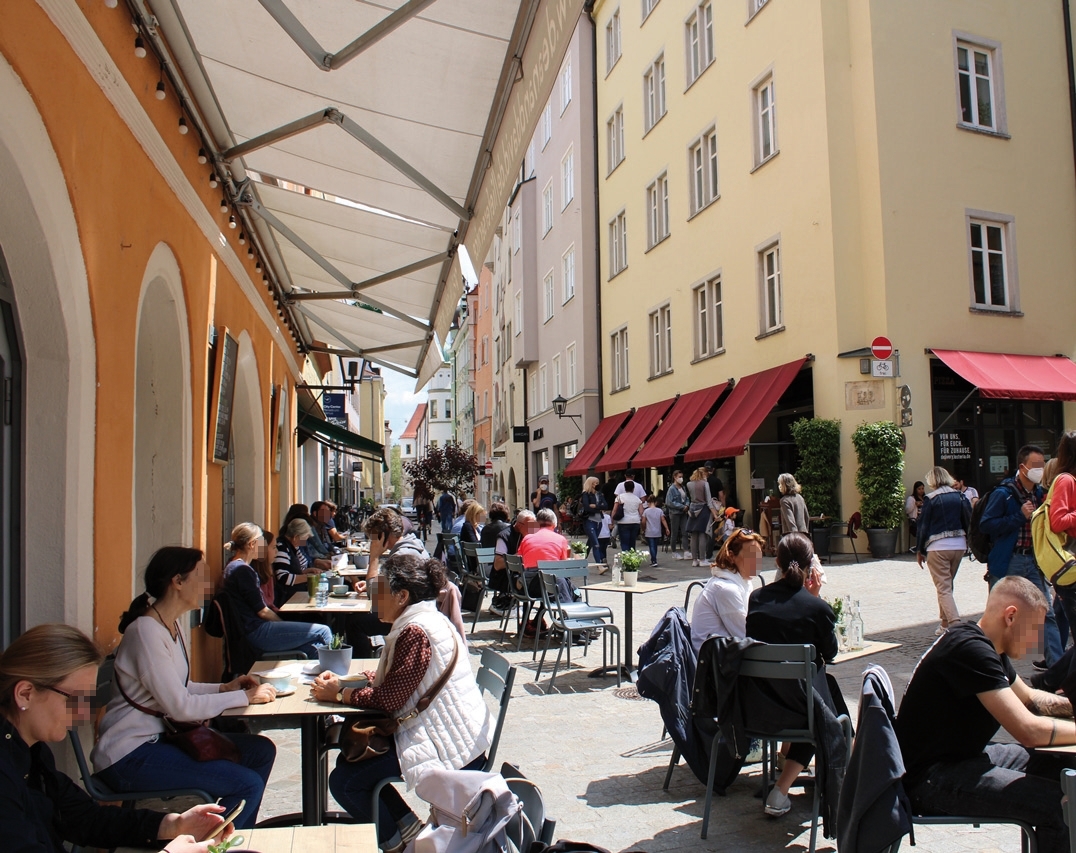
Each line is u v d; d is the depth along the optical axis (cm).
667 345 2483
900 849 433
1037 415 1788
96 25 411
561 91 3309
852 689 696
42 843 263
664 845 441
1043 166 1836
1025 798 346
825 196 1702
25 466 373
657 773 551
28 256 359
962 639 370
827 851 431
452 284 802
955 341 1703
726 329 2083
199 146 623
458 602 674
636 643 995
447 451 4353
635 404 2667
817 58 1720
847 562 1528
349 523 3128
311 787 420
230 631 671
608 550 2103
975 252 1761
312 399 1997
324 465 2764
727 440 1795
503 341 4603
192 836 273
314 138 595
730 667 454
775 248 1900
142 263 494
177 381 614
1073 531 628
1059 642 688
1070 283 1847
